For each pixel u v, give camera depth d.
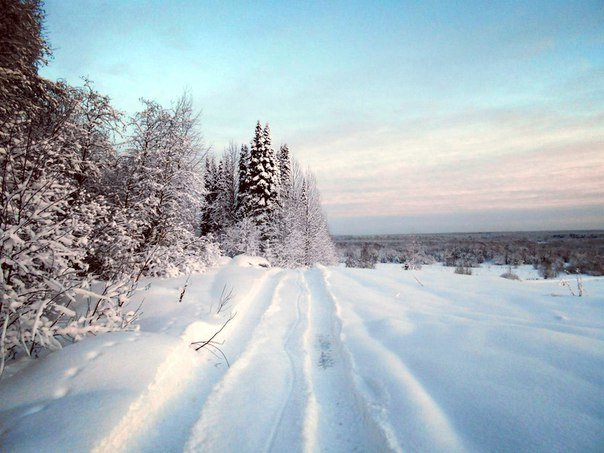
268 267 19.39
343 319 6.68
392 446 2.53
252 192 27.97
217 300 8.19
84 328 4.25
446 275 13.08
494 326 4.91
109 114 9.06
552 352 3.76
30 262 3.99
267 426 3.24
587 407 2.67
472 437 2.54
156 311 6.75
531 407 2.79
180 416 3.30
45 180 4.41
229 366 4.79
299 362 4.96
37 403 2.85
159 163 11.41
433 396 3.24
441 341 4.66
